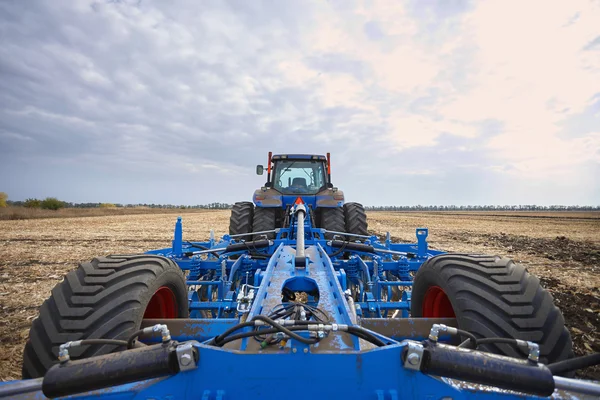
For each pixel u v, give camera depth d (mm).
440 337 1958
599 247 11258
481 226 22266
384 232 16516
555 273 6871
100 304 1718
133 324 1700
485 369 997
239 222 5754
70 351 1586
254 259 4070
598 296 5055
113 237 12852
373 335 1185
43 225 18891
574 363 1200
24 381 1144
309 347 1208
